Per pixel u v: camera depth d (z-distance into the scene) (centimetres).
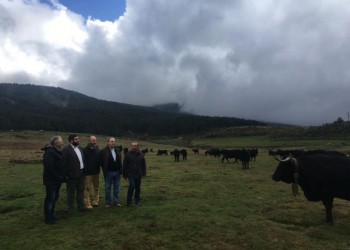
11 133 11269
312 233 1115
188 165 3541
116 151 1437
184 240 1038
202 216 1257
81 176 1349
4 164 3450
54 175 1212
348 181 1185
